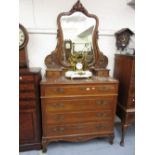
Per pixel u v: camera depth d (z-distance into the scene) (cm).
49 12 198
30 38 202
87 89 173
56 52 205
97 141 206
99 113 183
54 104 171
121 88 202
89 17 204
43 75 213
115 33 214
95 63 218
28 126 178
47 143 182
